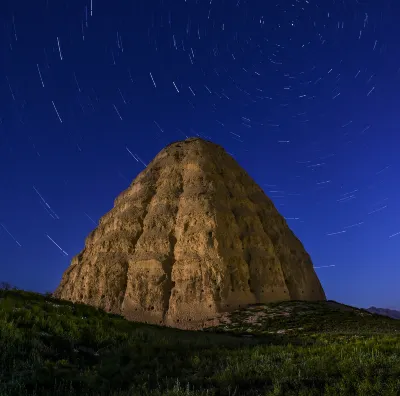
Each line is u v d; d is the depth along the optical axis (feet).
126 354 54.49
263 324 161.68
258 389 41.78
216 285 201.57
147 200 262.26
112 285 229.04
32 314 63.52
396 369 43.32
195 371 49.19
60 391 39.70
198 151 273.95
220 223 222.48
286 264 237.04
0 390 38.09
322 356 51.67
